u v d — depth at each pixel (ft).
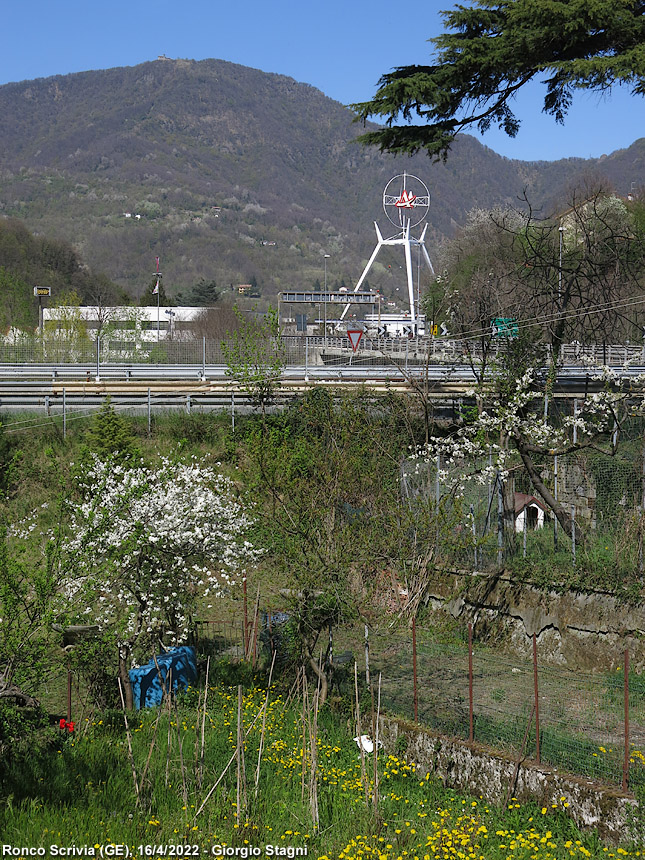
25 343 170.60
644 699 45.62
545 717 42.73
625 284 106.63
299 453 52.06
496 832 33.63
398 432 85.76
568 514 61.72
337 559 47.44
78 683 48.34
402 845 32.86
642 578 53.52
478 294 103.24
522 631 56.39
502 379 70.59
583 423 66.39
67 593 43.88
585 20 58.34
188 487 56.03
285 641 53.31
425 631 58.39
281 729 43.70
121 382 122.21
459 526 63.98
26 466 92.17
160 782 36.52
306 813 34.65
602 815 34.50
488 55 61.26
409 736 42.34
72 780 35.94
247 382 97.45
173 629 55.01
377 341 179.93
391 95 63.82
